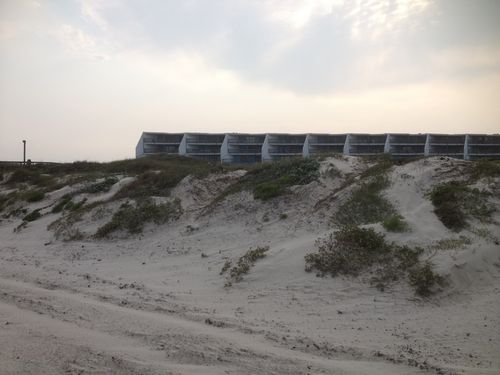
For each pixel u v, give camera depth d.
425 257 9.92
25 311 8.84
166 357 6.36
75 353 6.47
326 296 9.35
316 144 64.44
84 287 11.18
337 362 6.22
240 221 16.05
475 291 8.99
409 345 6.89
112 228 17.81
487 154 66.62
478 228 11.12
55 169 40.31
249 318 8.40
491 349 6.60
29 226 22.06
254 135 64.44
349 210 13.68
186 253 14.58
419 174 14.27
